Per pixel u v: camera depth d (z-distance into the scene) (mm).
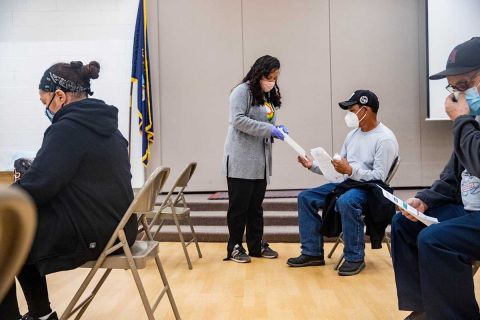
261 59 3895
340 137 6633
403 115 6613
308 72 6637
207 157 6730
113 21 6672
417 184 6633
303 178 6664
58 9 6707
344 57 6613
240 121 3816
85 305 2213
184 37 6711
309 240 3795
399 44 6578
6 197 425
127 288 3291
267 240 4859
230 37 6684
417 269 2143
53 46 6711
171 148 6766
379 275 3473
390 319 2570
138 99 6469
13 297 1896
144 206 2195
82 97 2279
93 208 2078
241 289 3213
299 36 6637
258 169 3949
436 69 6082
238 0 6660
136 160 6723
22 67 6734
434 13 6035
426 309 1874
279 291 3145
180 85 6738
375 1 6574
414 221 2162
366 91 3676
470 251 1829
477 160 1772
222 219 5242
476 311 1835
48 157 1967
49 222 2012
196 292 3170
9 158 6781
